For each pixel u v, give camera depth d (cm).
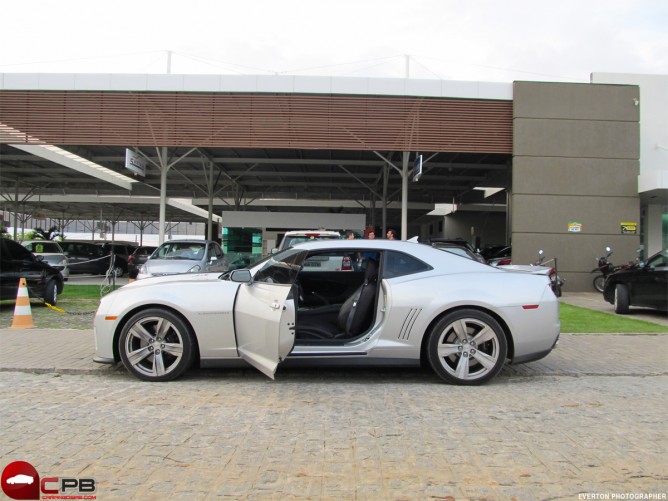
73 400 468
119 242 2434
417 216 3791
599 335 844
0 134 1617
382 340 518
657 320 1030
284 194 3272
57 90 1608
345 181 2762
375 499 290
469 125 1619
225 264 1413
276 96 1616
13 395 484
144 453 349
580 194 1587
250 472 322
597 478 318
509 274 547
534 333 527
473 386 530
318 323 583
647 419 431
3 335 779
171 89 1594
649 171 1691
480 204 3319
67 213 4372
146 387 513
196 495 292
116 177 2698
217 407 452
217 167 2450
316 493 296
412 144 1620
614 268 1514
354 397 488
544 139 1590
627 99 1603
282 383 536
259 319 491
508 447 366
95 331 539
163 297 523
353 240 549
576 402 479
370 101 1617
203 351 519
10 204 3316
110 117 1612
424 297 520
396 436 386
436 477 317
